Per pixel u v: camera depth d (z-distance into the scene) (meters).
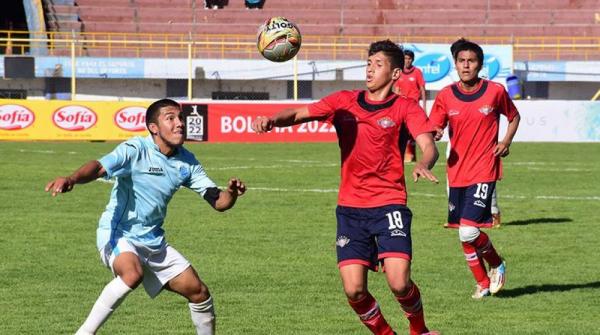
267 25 21.27
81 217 40.03
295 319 22.28
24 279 26.89
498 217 37.59
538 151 81.25
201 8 123.94
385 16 124.44
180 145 18.05
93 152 76.06
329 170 61.97
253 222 38.88
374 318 18.38
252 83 110.75
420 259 30.42
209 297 18.16
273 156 73.38
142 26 120.31
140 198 17.75
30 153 74.75
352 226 18.20
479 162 24.88
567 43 119.88
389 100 18.34
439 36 120.94
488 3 125.81
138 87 110.19
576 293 25.28
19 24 137.00
